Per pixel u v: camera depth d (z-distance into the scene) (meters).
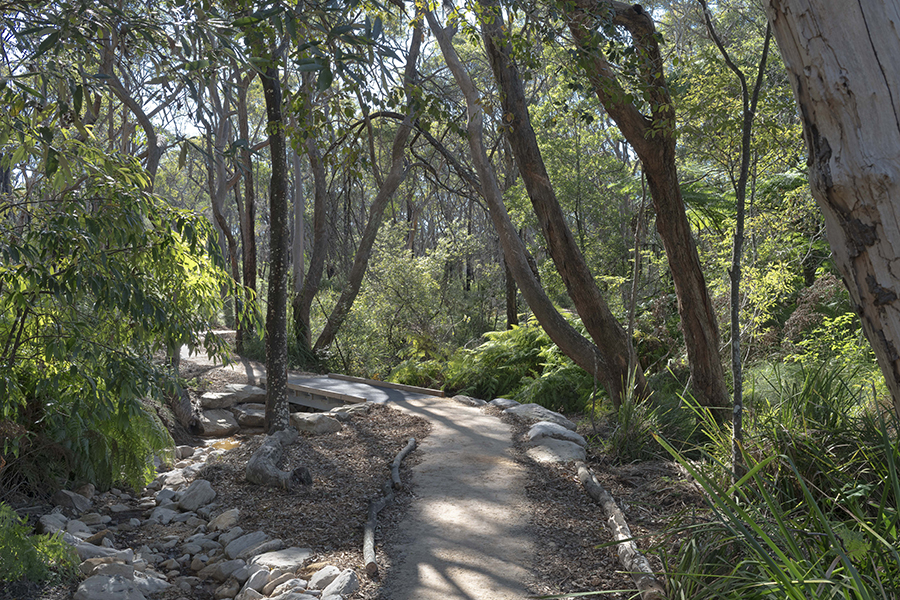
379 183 13.19
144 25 3.21
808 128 1.32
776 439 3.82
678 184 6.44
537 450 6.25
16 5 3.19
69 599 3.63
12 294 3.88
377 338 14.02
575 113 6.26
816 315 7.96
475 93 8.91
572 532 4.37
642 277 12.98
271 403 7.38
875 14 1.19
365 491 5.41
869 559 2.31
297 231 16.39
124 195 4.12
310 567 3.95
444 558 4.01
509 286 14.09
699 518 3.64
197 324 5.01
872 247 1.21
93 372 4.41
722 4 16.55
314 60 2.77
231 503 5.39
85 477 5.67
